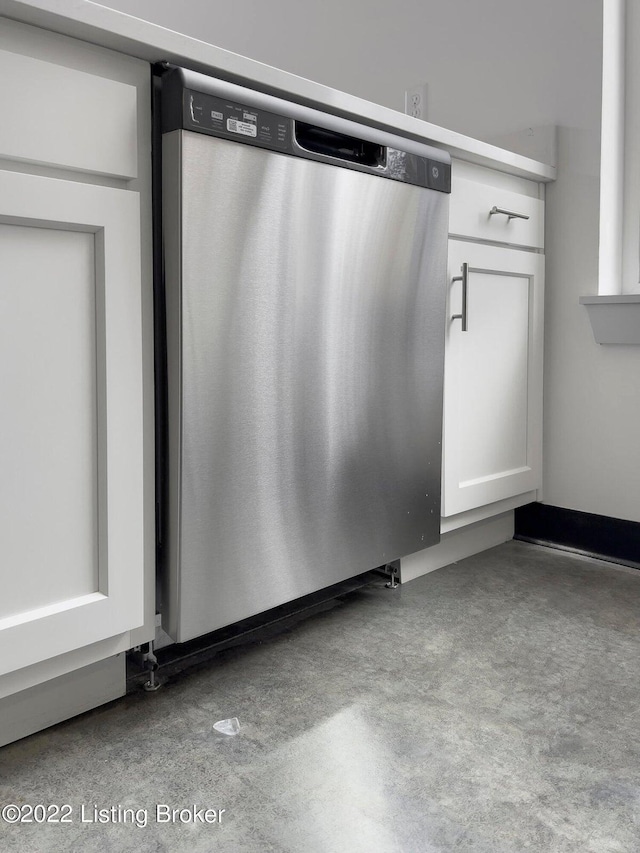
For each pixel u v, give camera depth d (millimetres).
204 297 1104
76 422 1007
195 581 1150
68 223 960
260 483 1230
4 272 917
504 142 2025
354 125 1317
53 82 940
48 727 1078
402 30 2217
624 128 1918
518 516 2102
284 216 1207
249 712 1126
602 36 1823
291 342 1251
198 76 1062
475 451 1768
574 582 1728
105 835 850
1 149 893
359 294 1370
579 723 1095
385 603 1584
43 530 982
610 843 836
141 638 1132
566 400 1984
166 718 1108
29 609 975
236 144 1119
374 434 1447
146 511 1120
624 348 1863
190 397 1104
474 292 1724
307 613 1530
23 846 831
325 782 949
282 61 2518
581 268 1923
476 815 884
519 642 1385
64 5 909
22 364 943
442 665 1286
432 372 1572
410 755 1010
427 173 1479
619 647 1363
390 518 1513
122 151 1025
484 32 2041
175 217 1064
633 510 1875
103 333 1011
